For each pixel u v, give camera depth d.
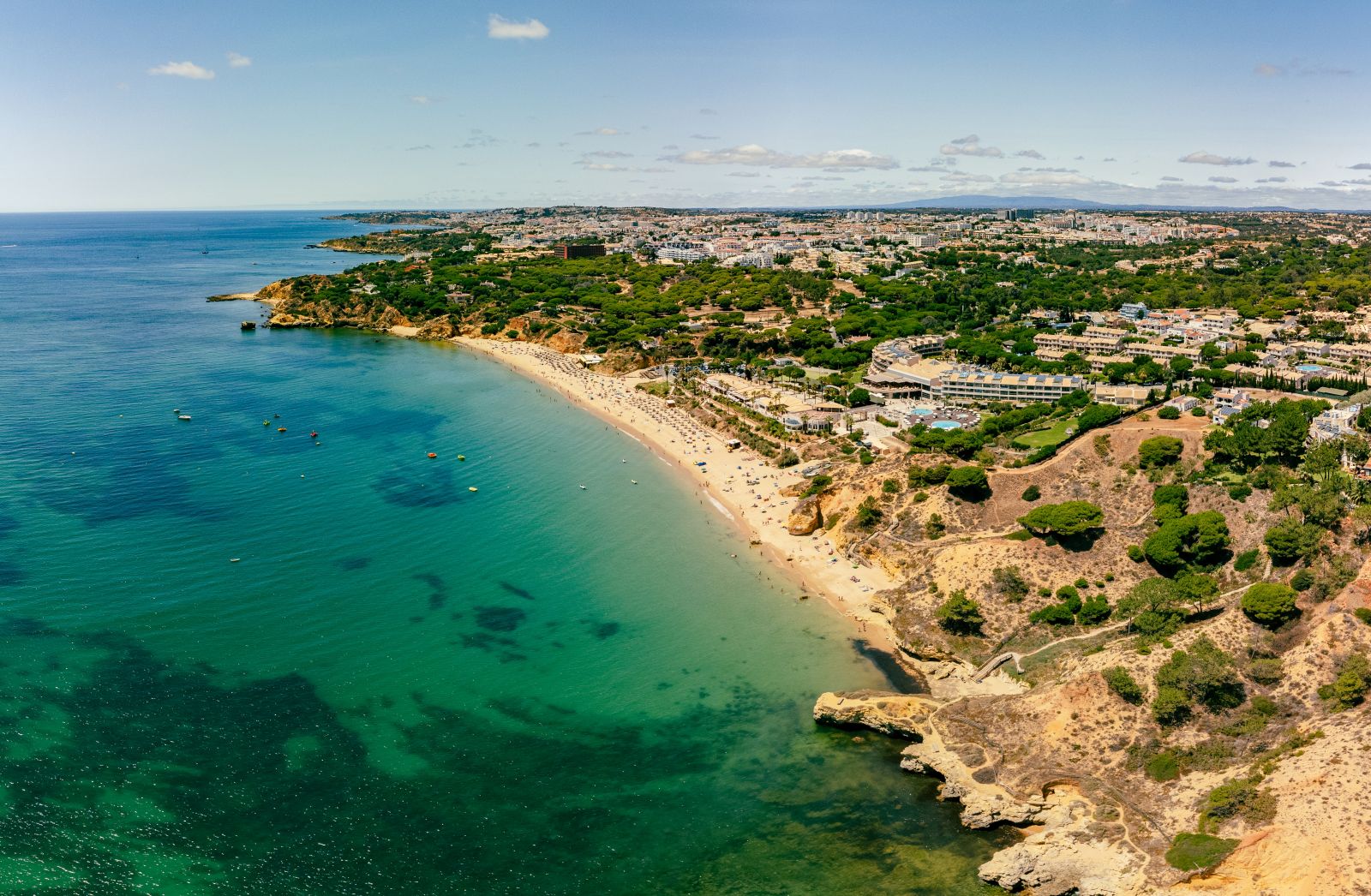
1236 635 128.25
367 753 124.12
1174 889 99.31
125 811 110.81
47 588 162.25
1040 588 154.75
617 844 110.44
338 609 161.25
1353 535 137.62
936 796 119.25
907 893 103.81
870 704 132.62
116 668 139.00
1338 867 93.50
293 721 129.50
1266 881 96.38
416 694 138.12
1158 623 136.38
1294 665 121.31
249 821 110.81
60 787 113.69
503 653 150.38
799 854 109.44
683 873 106.38
